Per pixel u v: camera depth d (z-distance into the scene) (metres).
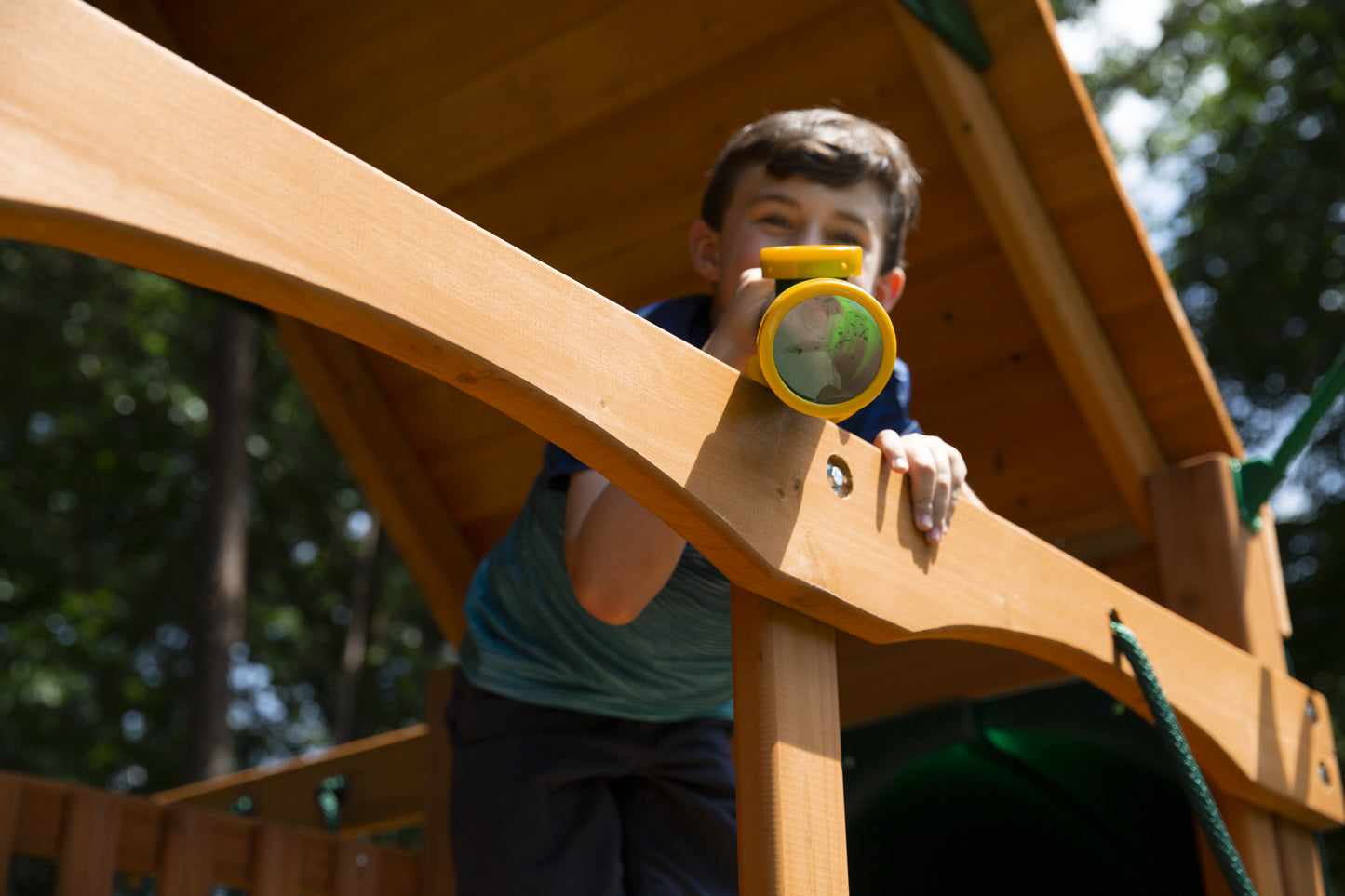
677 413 1.02
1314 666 9.23
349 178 0.82
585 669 1.64
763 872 1.07
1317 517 9.75
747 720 1.12
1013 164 2.40
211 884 2.51
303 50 2.93
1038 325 2.45
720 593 1.57
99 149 0.70
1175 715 1.72
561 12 2.67
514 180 2.85
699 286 2.78
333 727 12.57
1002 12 2.38
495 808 1.63
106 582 11.48
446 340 0.86
